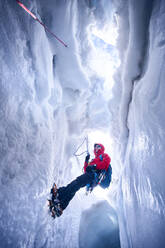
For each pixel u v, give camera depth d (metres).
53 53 2.54
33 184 1.54
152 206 1.31
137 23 1.98
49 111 2.28
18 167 1.35
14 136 1.31
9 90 1.30
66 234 2.12
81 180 1.99
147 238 1.29
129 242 1.79
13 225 1.16
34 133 1.69
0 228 1.04
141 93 1.92
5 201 1.12
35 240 1.46
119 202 2.55
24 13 1.58
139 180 1.70
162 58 1.38
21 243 1.22
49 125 2.19
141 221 1.47
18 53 1.48
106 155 2.42
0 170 1.13
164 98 1.28
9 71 1.32
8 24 1.34
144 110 1.72
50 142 2.16
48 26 2.29
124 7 2.23
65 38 2.46
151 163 1.40
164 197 1.15
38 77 1.89
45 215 1.74
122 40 2.46
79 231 2.44
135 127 2.15
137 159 1.86
